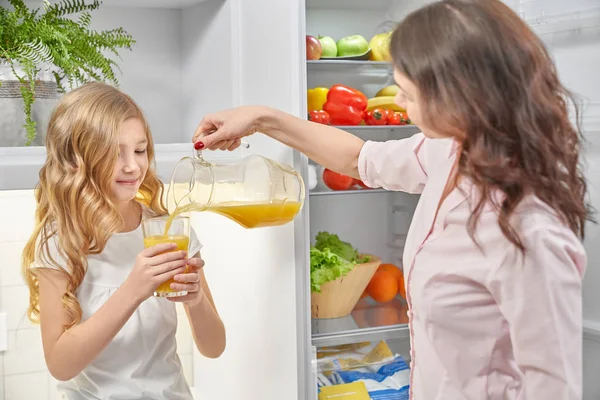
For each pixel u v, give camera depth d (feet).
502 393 3.88
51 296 4.83
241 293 6.29
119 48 6.55
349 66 6.21
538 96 3.32
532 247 3.42
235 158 6.09
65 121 4.82
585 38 4.93
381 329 5.74
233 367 6.52
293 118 5.17
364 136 6.34
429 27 3.44
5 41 5.39
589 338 5.32
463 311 3.83
